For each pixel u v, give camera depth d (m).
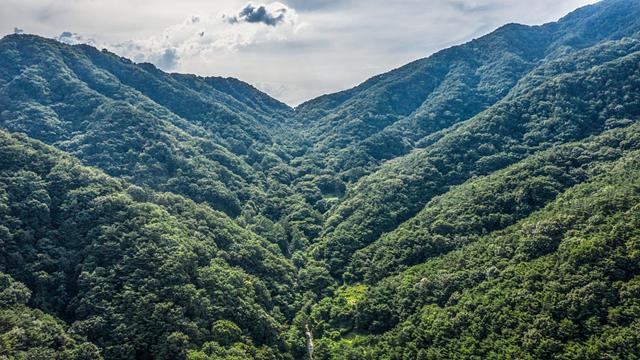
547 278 91.62
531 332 82.94
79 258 102.88
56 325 85.12
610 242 88.94
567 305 83.75
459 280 108.44
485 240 120.69
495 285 99.25
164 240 108.50
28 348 78.06
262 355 96.19
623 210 97.19
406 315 109.12
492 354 85.69
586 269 86.88
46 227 106.06
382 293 119.44
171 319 91.56
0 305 83.25
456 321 95.75
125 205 116.12
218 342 93.31
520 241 108.25
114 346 86.25
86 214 110.31
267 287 126.88
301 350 108.19
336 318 121.38
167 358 86.50
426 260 128.38
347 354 101.94
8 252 94.69
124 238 106.25
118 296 94.06
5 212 100.81
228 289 107.38
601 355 74.44
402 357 98.69
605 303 80.31
